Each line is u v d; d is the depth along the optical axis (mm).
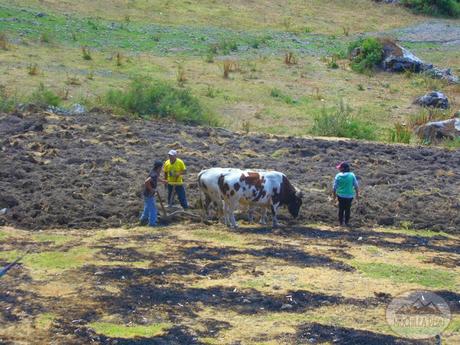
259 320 14180
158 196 20203
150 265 16688
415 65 42188
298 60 42625
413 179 25031
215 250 17984
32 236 18547
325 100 36781
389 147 28594
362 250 18672
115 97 30703
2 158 23656
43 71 35125
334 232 20250
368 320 14359
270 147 27484
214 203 20703
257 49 43969
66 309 14266
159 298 14914
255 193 19906
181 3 50531
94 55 38969
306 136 30172
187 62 40062
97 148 25312
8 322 13688
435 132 32094
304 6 53688
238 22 48750
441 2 55094
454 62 45344
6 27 40406
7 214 19891
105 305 14500
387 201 22922
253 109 34281
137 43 42031
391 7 55188
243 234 19484
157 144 26359
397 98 38312
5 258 16750
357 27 50844
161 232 19328
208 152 26109
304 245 18812
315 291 15664
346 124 31562
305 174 24797
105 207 20766
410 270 17250
